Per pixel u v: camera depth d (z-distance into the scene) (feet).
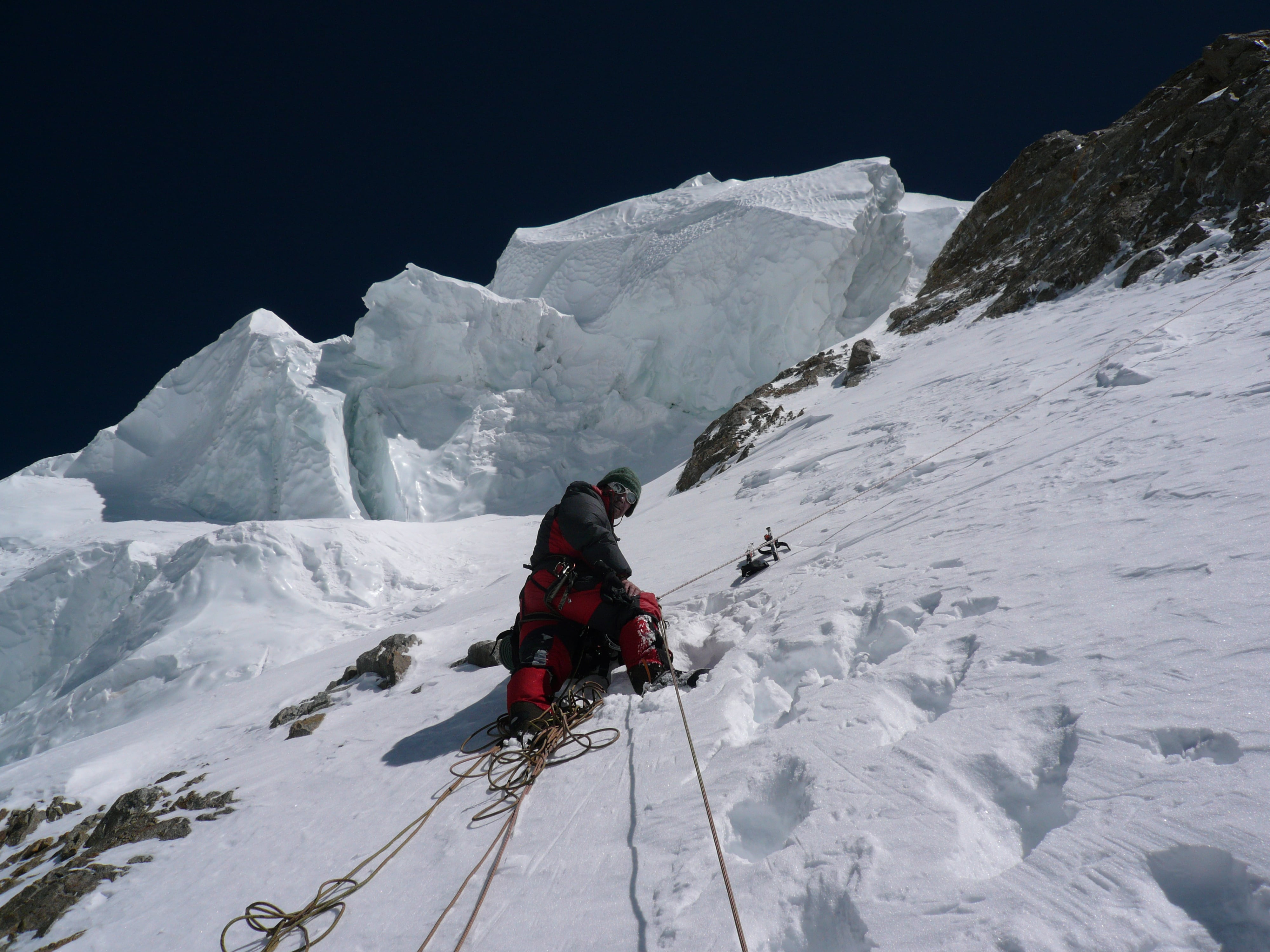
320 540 48.37
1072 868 3.37
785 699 7.07
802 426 34.55
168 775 12.20
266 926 5.72
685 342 77.71
